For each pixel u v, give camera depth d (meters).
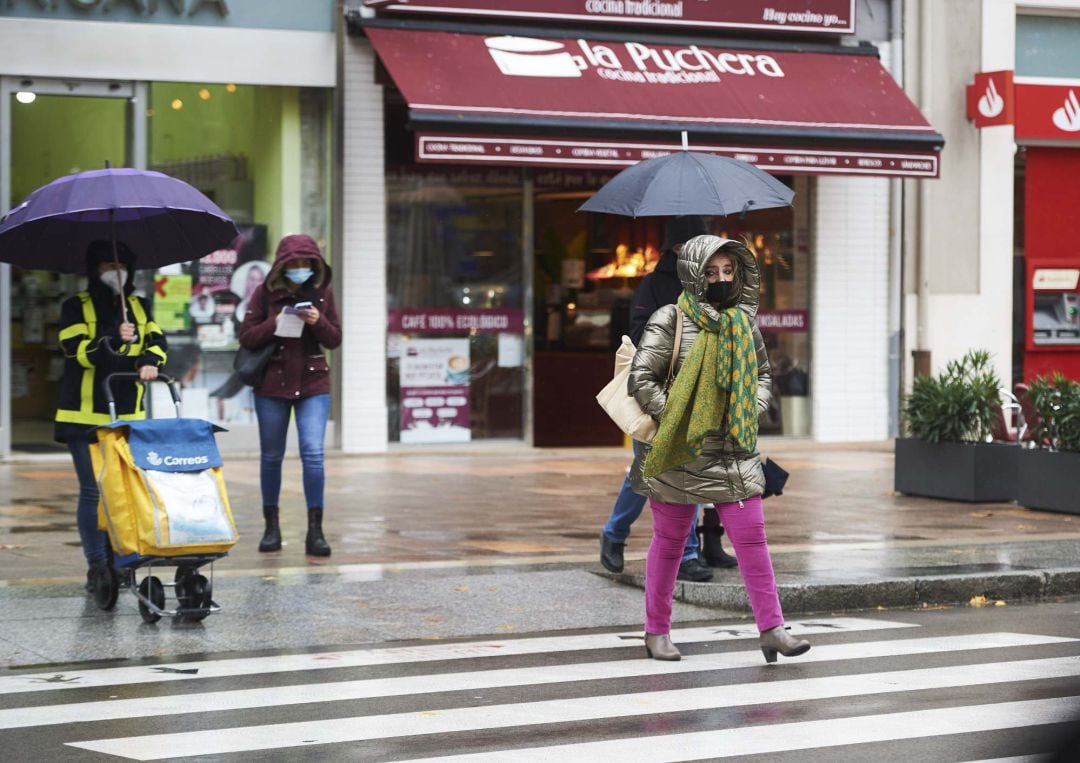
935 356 21.47
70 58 17.58
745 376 7.84
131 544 8.77
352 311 18.75
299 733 6.78
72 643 8.62
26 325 17.72
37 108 17.59
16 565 10.96
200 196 9.45
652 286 9.64
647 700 7.43
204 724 6.95
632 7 19.31
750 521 8.12
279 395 11.37
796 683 7.80
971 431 15.17
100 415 9.49
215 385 18.34
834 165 19.11
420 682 7.85
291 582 10.26
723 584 10.02
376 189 18.78
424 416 19.38
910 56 21.28
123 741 6.64
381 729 6.86
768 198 9.85
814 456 19.52
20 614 9.26
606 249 20.28
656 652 8.42
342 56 18.56
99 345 9.42
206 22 18.05
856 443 21.05
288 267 11.31
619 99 18.36
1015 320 22.11
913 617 9.94
